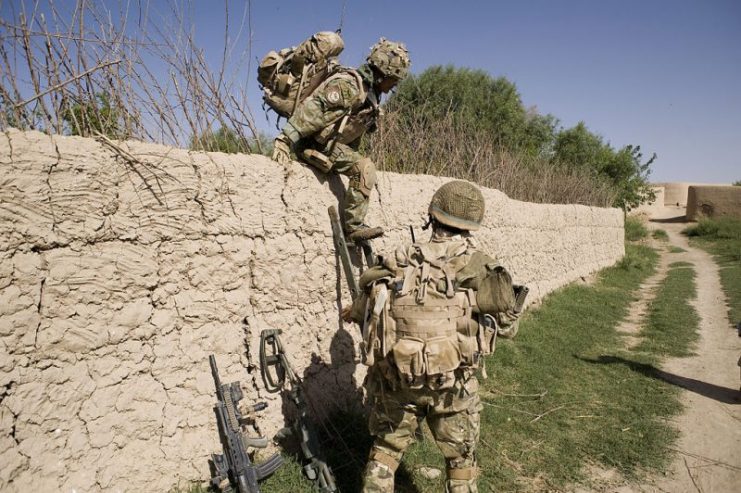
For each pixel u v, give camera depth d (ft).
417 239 16.87
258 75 12.01
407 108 22.45
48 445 7.89
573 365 20.26
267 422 11.12
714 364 21.56
